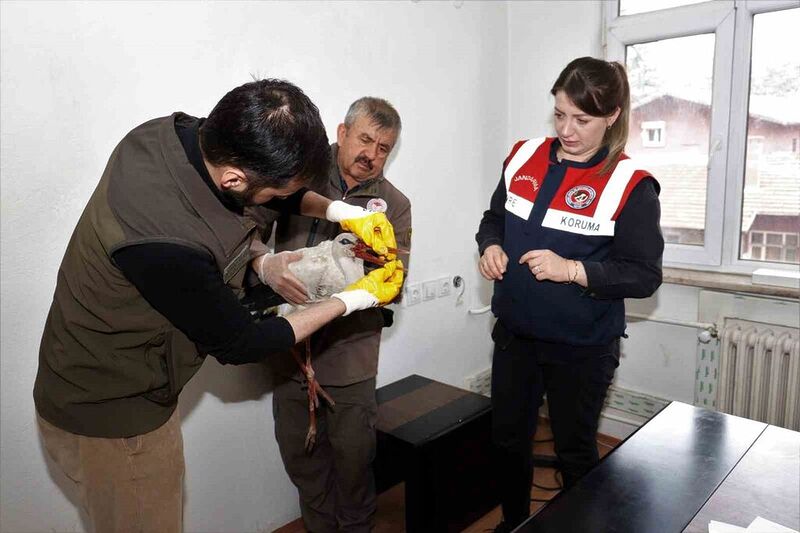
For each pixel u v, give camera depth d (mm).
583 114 1474
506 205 1706
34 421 1502
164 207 980
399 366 2467
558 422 1676
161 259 953
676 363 2451
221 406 1869
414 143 2363
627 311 2541
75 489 1590
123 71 1514
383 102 1644
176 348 1122
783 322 2135
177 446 1258
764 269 2207
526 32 2688
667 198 2457
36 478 1521
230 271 1128
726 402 2266
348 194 1687
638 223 1492
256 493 2021
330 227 1614
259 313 1396
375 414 1820
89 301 1058
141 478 1186
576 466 1676
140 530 1219
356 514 1856
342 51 2020
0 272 1399
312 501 1908
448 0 2398
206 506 1878
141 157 1030
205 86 1678
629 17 2402
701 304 2307
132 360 1112
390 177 2295
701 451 1186
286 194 1063
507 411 1761
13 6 1326
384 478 2133
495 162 2795
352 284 1305
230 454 1919
